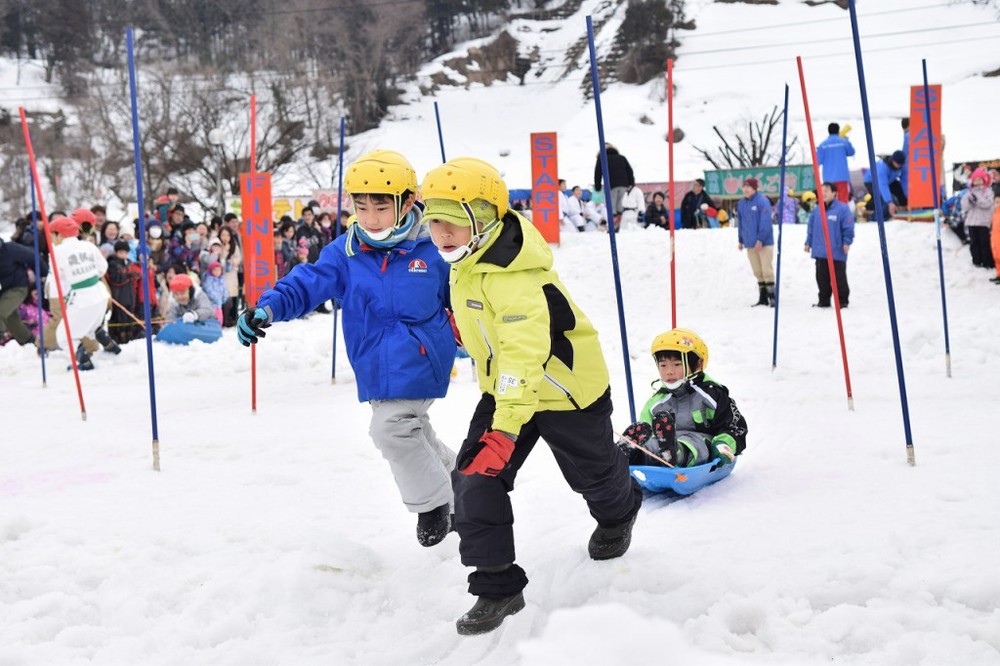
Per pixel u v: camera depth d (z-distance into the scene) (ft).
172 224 50.26
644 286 52.54
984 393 24.06
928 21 214.28
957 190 66.08
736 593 11.53
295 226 54.54
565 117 199.62
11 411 28.43
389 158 12.81
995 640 9.98
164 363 37.55
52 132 148.56
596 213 74.95
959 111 167.53
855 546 12.73
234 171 123.65
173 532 14.84
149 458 20.86
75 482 18.84
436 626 11.39
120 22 208.64
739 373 29.55
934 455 17.72
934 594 11.19
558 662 10.10
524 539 14.19
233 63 182.80
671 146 18.15
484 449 10.25
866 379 27.20
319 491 17.46
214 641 11.21
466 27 254.27
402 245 13.01
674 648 10.23
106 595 12.47
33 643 11.30
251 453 20.94
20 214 132.98
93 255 37.35
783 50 208.54
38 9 211.61
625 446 16.38
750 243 45.91
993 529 13.15
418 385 13.00
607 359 33.37
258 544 14.28
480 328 11.06
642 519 14.80
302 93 154.40
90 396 31.30
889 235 53.67
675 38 214.07
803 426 21.06
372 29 206.49
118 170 133.69
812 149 21.67
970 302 43.19
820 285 44.06
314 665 10.40
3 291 41.93
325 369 35.94
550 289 11.00
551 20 245.86
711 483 16.62
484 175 10.57
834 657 9.92
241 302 49.83
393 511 16.03
